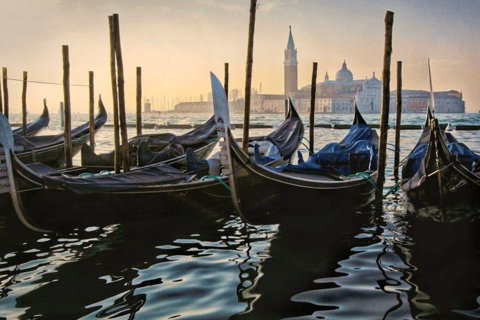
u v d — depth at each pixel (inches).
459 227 361.7
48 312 231.6
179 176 406.9
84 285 265.0
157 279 272.4
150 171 410.3
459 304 233.1
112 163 559.8
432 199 361.1
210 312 227.5
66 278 276.7
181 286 260.8
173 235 365.4
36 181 334.0
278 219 378.6
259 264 295.6
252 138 638.5
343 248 326.6
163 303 238.8
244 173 345.4
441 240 343.0
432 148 348.8
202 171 466.0
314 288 255.0
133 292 253.8
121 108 494.6
